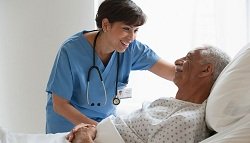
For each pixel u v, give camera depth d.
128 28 1.54
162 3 2.30
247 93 1.17
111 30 1.57
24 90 2.49
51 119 1.81
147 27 2.33
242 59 1.24
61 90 1.65
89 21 2.36
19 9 2.38
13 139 1.47
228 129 1.15
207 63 1.36
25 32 2.40
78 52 1.69
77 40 1.71
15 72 2.47
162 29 2.33
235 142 1.05
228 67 1.29
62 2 2.35
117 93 1.83
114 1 1.52
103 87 1.76
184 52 2.32
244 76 1.20
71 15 2.36
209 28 2.25
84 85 1.73
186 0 2.27
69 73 1.66
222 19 2.23
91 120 1.61
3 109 2.52
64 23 2.38
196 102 1.39
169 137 1.25
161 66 1.89
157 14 2.32
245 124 1.10
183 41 2.32
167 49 2.34
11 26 2.40
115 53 1.75
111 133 1.36
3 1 2.37
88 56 1.71
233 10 2.23
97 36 1.70
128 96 1.92
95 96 1.77
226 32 2.25
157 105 1.45
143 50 1.86
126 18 1.50
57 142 1.43
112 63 1.76
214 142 1.09
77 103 1.79
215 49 1.40
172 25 2.31
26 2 2.37
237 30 2.25
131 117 1.41
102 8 1.56
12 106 2.52
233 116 1.17
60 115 1.74
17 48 2.43
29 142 1.45
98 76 1.73
